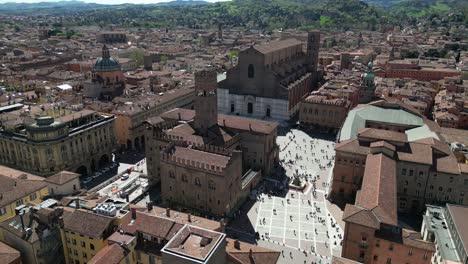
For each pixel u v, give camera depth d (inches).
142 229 3850.9
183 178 5457.7
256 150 6555.1
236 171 5442.9
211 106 6220.5
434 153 5654.5
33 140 6102.4
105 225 3976.4
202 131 6279.5
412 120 7175.2
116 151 7682.1
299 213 5521.7
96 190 6072.8
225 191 5182.1
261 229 5142.7
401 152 5605.3
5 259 3769.7
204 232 3193.9
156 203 5812.0
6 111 7554.1
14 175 5403.5
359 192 5088.6
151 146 6176.2
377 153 5536.4
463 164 5452.8
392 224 4089.6
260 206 5703.7
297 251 4717.0
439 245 4116.6
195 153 5428.2
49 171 6259.8
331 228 5182.1
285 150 7819.9
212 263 2947.8
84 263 4128.9
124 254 3641.7
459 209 4490.7
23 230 4010.8
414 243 4020.7
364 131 6038.4
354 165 5713.6
